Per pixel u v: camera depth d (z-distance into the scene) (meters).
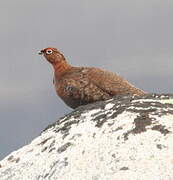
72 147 14.52
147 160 13.11
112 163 13.30
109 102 16.41
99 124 14.98
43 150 15.36
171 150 13.28
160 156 13.15
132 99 16.36
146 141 13.69
